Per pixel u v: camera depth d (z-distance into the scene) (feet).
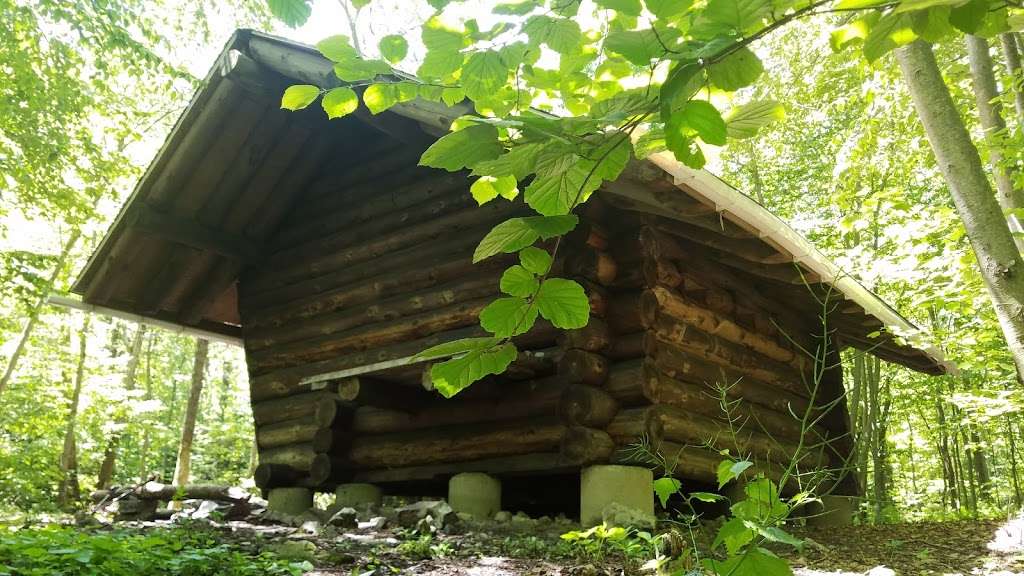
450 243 26.11
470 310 24.81
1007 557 17.62
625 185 19.04
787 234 21.54
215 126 26.94
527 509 28.84
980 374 42.63
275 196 30.76
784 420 27.91
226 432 84.23
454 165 4.89
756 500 6.82
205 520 23.12
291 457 29.32
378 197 28.86
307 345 29.45
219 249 30.22
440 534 21.02
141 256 30.22
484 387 23.52
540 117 4.61
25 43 38.17
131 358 66.59
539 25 5.40
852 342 33.04
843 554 18.93
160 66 42.04
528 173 5.02
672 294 23.02
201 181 28.53
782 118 5.02
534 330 22.80
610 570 15.79
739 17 4.31
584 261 22.15
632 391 21.45
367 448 27.17
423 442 25.61
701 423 23.45
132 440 80.74
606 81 6.61
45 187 38.75
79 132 38.86
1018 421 53.78
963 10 5.08
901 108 32.30
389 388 24.47
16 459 53.78
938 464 66.44
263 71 25.16
